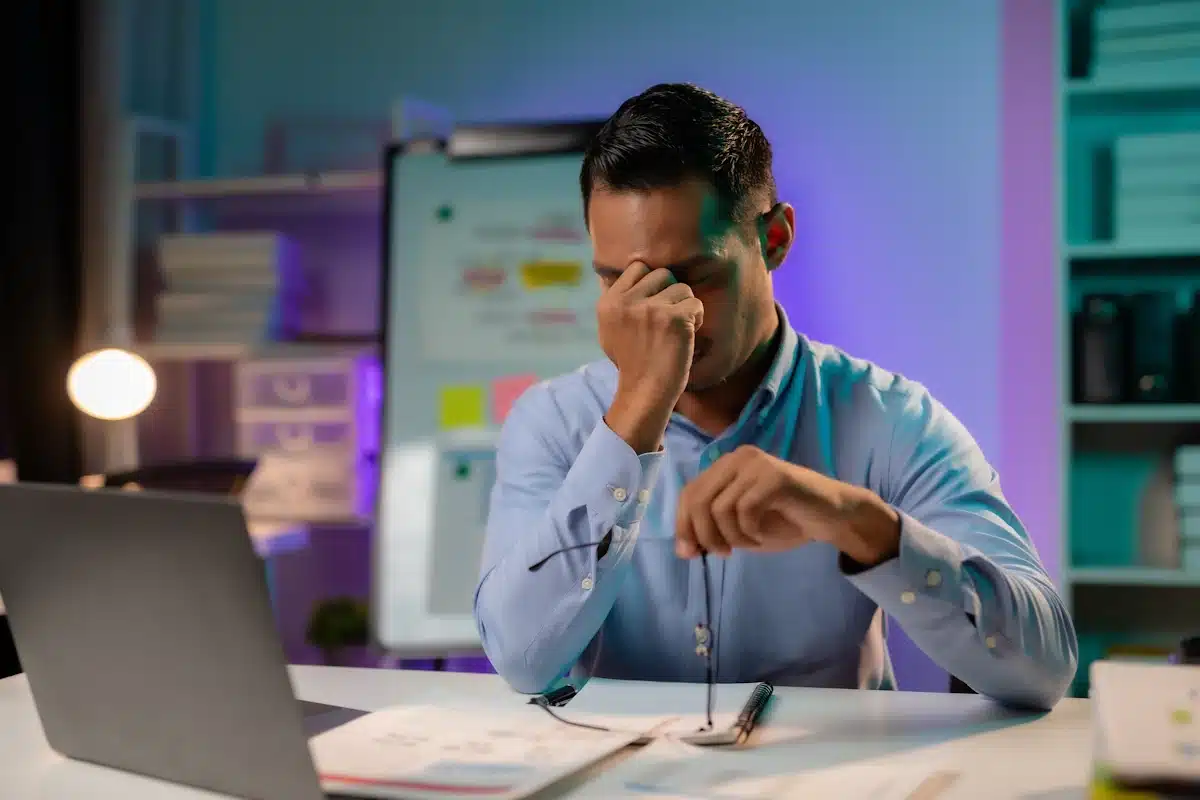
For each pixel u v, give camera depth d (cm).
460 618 283
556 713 102
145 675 82
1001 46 298
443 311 295
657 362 110
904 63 306
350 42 342
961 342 303
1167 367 259
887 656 143
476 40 334
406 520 289
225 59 351
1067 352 257
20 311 330
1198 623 272
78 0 343
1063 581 257
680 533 97
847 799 78
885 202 308
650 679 136
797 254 313
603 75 326
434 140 299
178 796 81
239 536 71
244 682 75
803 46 313
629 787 82
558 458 138
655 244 113
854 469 136
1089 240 284
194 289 319
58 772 87
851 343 310
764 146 122
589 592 111
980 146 301
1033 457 297
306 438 306
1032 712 104
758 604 133
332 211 344
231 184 319
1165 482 277
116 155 334
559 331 289
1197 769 66
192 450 345
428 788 77
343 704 109
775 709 105
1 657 204
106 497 78
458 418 290
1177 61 257
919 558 98
